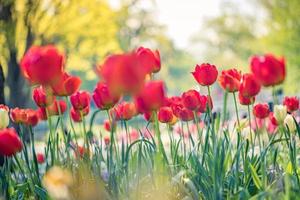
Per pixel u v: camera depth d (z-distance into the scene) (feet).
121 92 5.69
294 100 7.93
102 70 5.71
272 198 6.48
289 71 44.60
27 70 6.22
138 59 5.71
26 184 7.45
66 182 5.54
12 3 25.82
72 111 7.82
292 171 7.29
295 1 45.83
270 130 9.89
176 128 11.16
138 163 6.95
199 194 7.06
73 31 32.01
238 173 7.02
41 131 20.56
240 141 7.43
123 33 74.02
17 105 29.50
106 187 7.09
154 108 6.08
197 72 7.16
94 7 31.78
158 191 6.76
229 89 7.15
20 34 27.76
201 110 7.41
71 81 6.72
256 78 6.26
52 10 29.14
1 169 7.71
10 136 6.69
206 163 7.21
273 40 47.03
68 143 7.22
